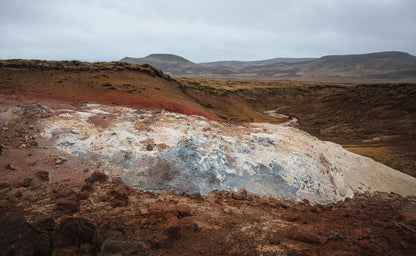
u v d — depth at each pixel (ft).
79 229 17.97
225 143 50.31
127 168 37.45
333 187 53.01
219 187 40.96
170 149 42.04
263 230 26.78
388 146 161.79
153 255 16.66
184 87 159.84
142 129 47.01
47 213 22.79
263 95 377.91
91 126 45.68
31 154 34.78
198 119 59.98
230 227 26.96
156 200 31.48
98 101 63.93
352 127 216.74
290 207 39.83
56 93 66.54
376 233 26.71
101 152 39.09
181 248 20.68
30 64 94.38
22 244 14.80
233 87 372.79
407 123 207.41
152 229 22.66
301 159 53.78
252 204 37.09
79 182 31.40
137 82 106.32
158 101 77.56
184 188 37.35
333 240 23.97
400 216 41.68
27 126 41.55
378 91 289.33
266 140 58.18
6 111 43.96
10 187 26.91
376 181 72.38
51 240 16.75
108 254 15.62
